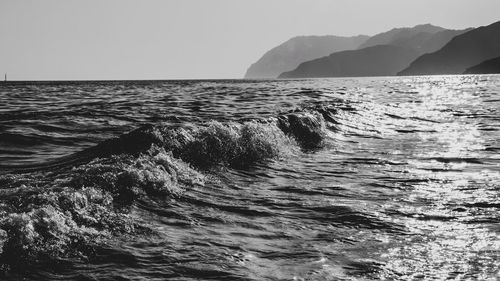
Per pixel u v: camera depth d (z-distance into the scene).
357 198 7.69
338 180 9.09
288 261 4.87
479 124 18.27
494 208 7.07
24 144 13.08
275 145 11.72
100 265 4.36
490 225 6.23
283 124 13.66
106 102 31.53
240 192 7.70
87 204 5.58
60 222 4.92
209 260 4.73
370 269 4.73
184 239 5.27
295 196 7.71
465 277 4.57
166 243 5.07
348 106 22.44
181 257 4.74
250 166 9.91
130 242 4.96
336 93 41.25
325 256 5.04
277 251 5.14
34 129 15.91
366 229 6.05
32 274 4.05
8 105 28.92
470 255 5.15
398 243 5.52
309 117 15.35
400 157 11.74
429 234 5.87
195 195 7.10
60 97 39.91
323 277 4.49
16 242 4.35
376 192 8.13
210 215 6.28
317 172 9.81
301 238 5.62
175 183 7.34
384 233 5.89
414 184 8.76
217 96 38.31
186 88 65.06
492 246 5.44
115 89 63.50
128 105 27.91
